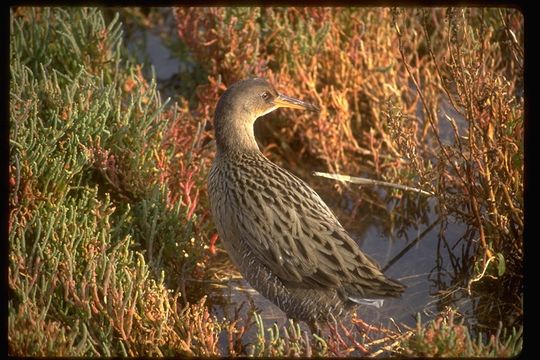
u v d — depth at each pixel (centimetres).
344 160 1301
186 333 973
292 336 978
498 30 1359
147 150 1156
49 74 1245
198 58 1366
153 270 1061
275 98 1135
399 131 1137
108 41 1293
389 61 1356
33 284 949
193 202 1155
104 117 1127
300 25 1333
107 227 1050
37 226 1006
